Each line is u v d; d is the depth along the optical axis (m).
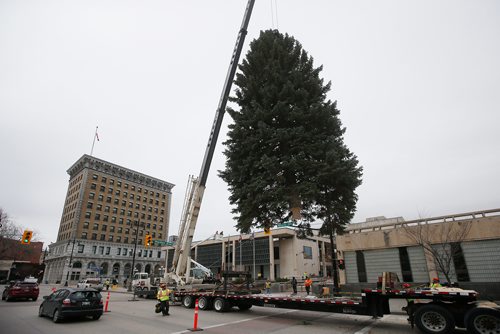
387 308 11.02
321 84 21.23
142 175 91.62
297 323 11.91
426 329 9.61
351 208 19.27
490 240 18.00
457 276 18.61
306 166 17.53
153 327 11.06
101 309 12.90
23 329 10.58
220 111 20.55
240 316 13.91
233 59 21.27
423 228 20.56
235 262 56.97
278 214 19.91
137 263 83.00
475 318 8.88
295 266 51.91
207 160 19.83
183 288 18.30
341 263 17.58
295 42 22.92
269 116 19.23
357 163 18.28
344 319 12.93
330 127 19.36
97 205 79.00
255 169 19.00
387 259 21.89
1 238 63.62
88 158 79.75
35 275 43.12
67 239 72.88
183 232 19.84
